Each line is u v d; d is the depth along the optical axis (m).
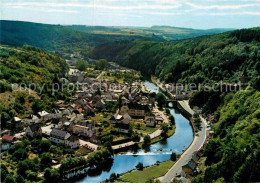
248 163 149.50
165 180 173.88
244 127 193.62
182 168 178.88
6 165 176.50
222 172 159.25
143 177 178.62
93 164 193.75
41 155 190.62
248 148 158.62
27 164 174.50
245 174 147.75
